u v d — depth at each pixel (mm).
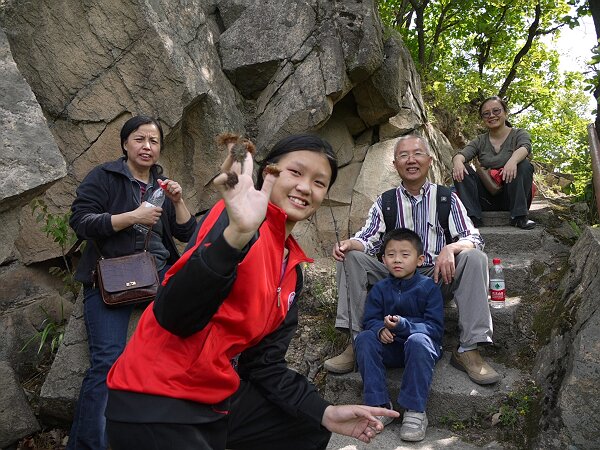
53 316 3998
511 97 12852
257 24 4773
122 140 3129
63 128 4105
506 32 11445
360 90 5039
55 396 3180
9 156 2928
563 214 5113
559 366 2936
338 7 4715
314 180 1703
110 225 2814
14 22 3994
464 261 3170
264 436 1806
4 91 3080
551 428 2695
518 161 4570
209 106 4355
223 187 1287
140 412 1447
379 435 2953
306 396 1759
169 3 4316
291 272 1758
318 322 3982
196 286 1315
